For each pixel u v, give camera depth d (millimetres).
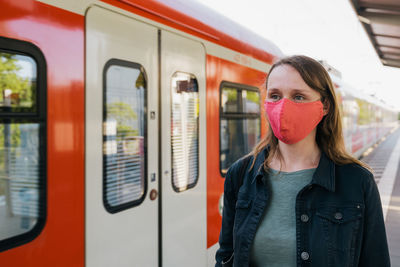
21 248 1927
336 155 1367
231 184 1561
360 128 13992
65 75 2148
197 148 3340
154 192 2814
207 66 3482
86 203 2258
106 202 2395
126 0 2562
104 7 2402
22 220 1935
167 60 2955
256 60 4434
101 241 2355
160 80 2883
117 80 2496
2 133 1852
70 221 2162
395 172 11562
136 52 2654
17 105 1910
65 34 2154
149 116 2771
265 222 1359
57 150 2098
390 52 11359
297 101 1354
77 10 2230
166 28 2951
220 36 3701
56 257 2084
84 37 2268
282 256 1312
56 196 2090
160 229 2871
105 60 2402
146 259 2725
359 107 13727
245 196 1452
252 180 1454
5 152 1865
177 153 3072
